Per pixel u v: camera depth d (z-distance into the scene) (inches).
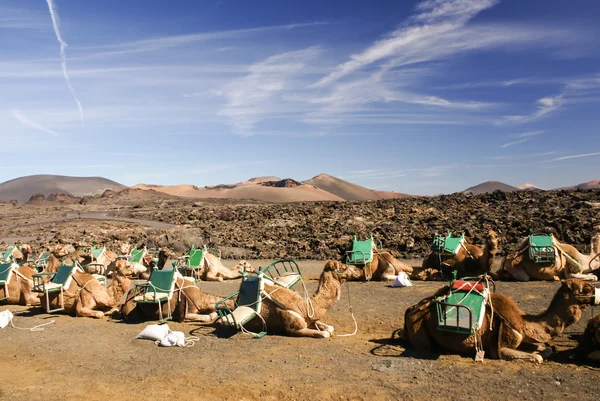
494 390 290.4
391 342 395.9
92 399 311.1
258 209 2048.5
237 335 438.3
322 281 438.9
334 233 1285.7
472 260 668.1
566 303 329.1
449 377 311.7
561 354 344.8
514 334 332.8
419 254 984.9
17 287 625.6
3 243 1545.3
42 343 443.2
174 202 3713.1
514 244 947.3
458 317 332.8
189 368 358.0
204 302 506.0
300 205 2063.2
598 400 271.9
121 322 513.0
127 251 929.5
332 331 435.2
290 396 301.0
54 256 682.8
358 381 316.2
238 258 1112.2
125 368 365.7
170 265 984.9
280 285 457.1
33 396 319.0
